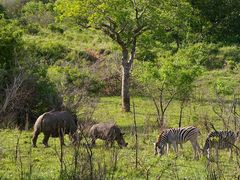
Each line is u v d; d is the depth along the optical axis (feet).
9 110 146.10
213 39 296.30
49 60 240.53
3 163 95.81
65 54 256.73
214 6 305.53
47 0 363.97
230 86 203.31
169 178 87.45
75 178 70.69
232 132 106.22
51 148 112.88
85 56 258.57
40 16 335.47
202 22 304.71
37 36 300.20
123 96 186.19
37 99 153.89
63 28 325.21
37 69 164.96
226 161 101.04
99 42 291.38
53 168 92.73
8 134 129.80
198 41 294.46
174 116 173.99
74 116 125.29
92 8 180.55
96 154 99.66
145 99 209.97
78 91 172.14
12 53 166.40
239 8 307.17
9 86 149.79
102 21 186.50
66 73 196.03
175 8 185.37
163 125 143.23
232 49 279.08
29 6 344.69
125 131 145.89
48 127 117.19
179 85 160.66
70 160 98.12
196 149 112.68
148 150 116.37
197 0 304.71
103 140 122.72
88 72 219.41
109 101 206.90
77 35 309.42
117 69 230.89
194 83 224.33
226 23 305.73
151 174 90.38
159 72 162.20
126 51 189.78
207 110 177.78
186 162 103.35
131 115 177.99
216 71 250.98
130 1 182.39
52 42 268.82
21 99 149.79
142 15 182.70
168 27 190.49
